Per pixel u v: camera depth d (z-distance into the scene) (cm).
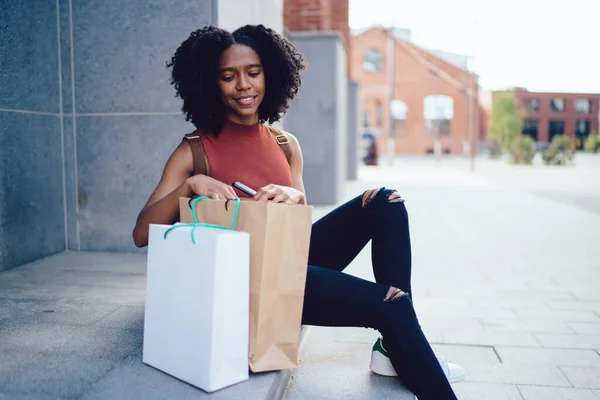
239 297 166
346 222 209
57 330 227
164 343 181
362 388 198
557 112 5944
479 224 712
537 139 5947
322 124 844
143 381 177
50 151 378
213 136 199
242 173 197
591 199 1065
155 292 183
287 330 177
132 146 385
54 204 385
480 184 1423
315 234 215
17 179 344
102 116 385
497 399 222
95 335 221
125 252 393
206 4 364
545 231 657
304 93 841
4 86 329
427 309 344
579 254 519
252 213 165
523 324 314
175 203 183
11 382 177
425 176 1778
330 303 185
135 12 373
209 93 196
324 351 239
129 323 237
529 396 224
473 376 243
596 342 284
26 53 348
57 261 364
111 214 392
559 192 1217
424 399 180
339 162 888
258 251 166
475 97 3161
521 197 1071
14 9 335
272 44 207
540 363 257
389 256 194
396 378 207
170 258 174
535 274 439
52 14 376
